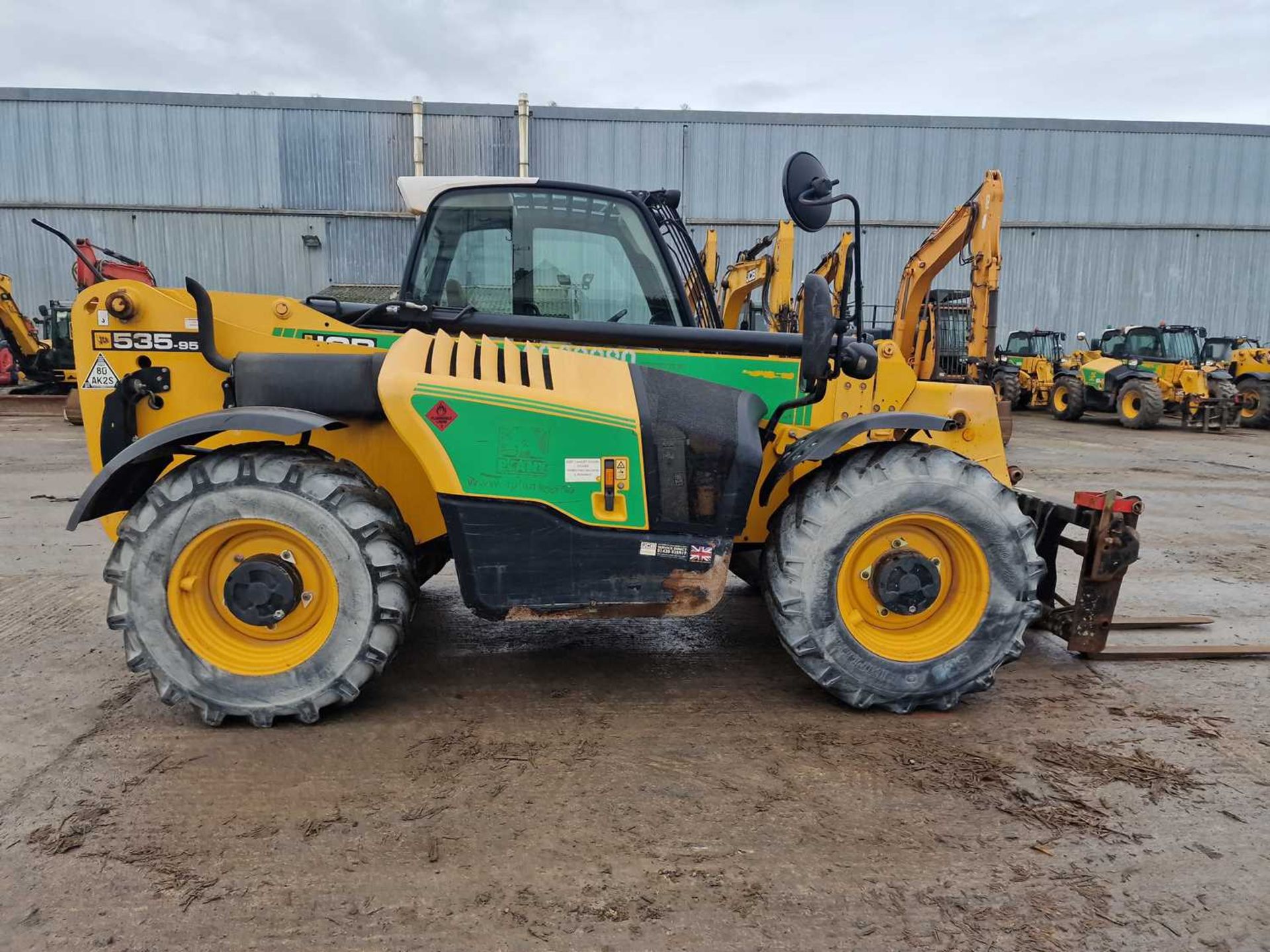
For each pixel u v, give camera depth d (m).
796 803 2.36
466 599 2.75
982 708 3.02
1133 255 21.89
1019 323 21.97
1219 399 14.34
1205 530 6.25
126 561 2.63
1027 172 21.38
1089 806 2.37
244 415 2.59
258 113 19.47
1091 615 3.30
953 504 2.83
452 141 20.00
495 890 1.96
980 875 2.05
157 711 2.87
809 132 20.72
